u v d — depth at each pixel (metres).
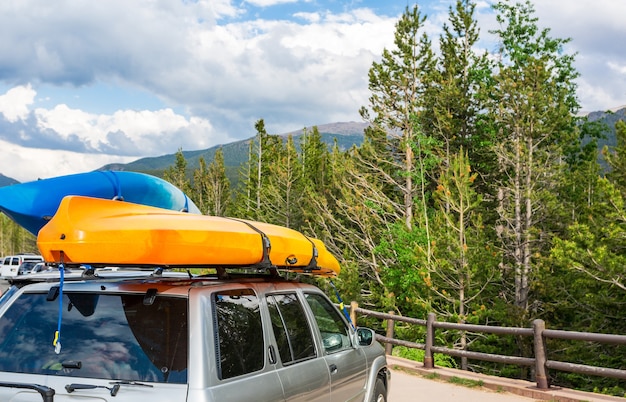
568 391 10.45
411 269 29.94
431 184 42.56
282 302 5.29
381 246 33.91
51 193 6.71
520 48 43.97
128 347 3.95
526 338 26.59
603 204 24.19
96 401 3.75
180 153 92.00
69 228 3.77
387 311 31.80
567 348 25.55
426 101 41.78
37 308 4.16
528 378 29.14
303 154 64.06
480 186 42.53
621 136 27.08
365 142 41.75
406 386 11.47
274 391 4.55
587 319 26.27
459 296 28.09
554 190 33.78
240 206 69.19
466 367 27.89
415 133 39.84
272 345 4.78
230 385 4.06
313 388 5.25
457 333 26.89
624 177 26.41
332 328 6.22
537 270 29.06
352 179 40.91
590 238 23.22
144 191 7.43
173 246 3.91
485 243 30.77
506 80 34.25
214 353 4.00
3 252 152.00
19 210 6.54
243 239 4.40
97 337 3.99
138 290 4.12
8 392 3.85
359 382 6.52
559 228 33.31
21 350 4.01
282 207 55.09
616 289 24.30
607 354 25.11
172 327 4.01
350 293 33.62
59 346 3.74
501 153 35.41
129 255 3.84
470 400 10.30
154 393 3.77
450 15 46.16
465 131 42.44
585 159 42.72
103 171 7.32
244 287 4.77
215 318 4.16
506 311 26.77
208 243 4.07
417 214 38.47
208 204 82.12
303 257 5.50
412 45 40.78
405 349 17.02
